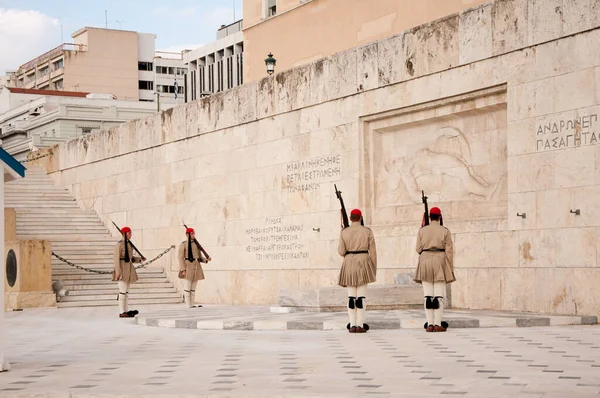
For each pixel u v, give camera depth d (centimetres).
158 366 1219
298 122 2625
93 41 11325
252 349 1390
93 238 3519
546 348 1285
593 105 1819
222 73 9500
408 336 1519
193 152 3098
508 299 1973
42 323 2141
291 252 2639
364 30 3238
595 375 1012
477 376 1030
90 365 1256
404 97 2278
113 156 3578
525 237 1944
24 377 1147
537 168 1928
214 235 2977
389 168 2394
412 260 2248
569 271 1844
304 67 2602
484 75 2064
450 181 2217
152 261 3116
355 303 1605
